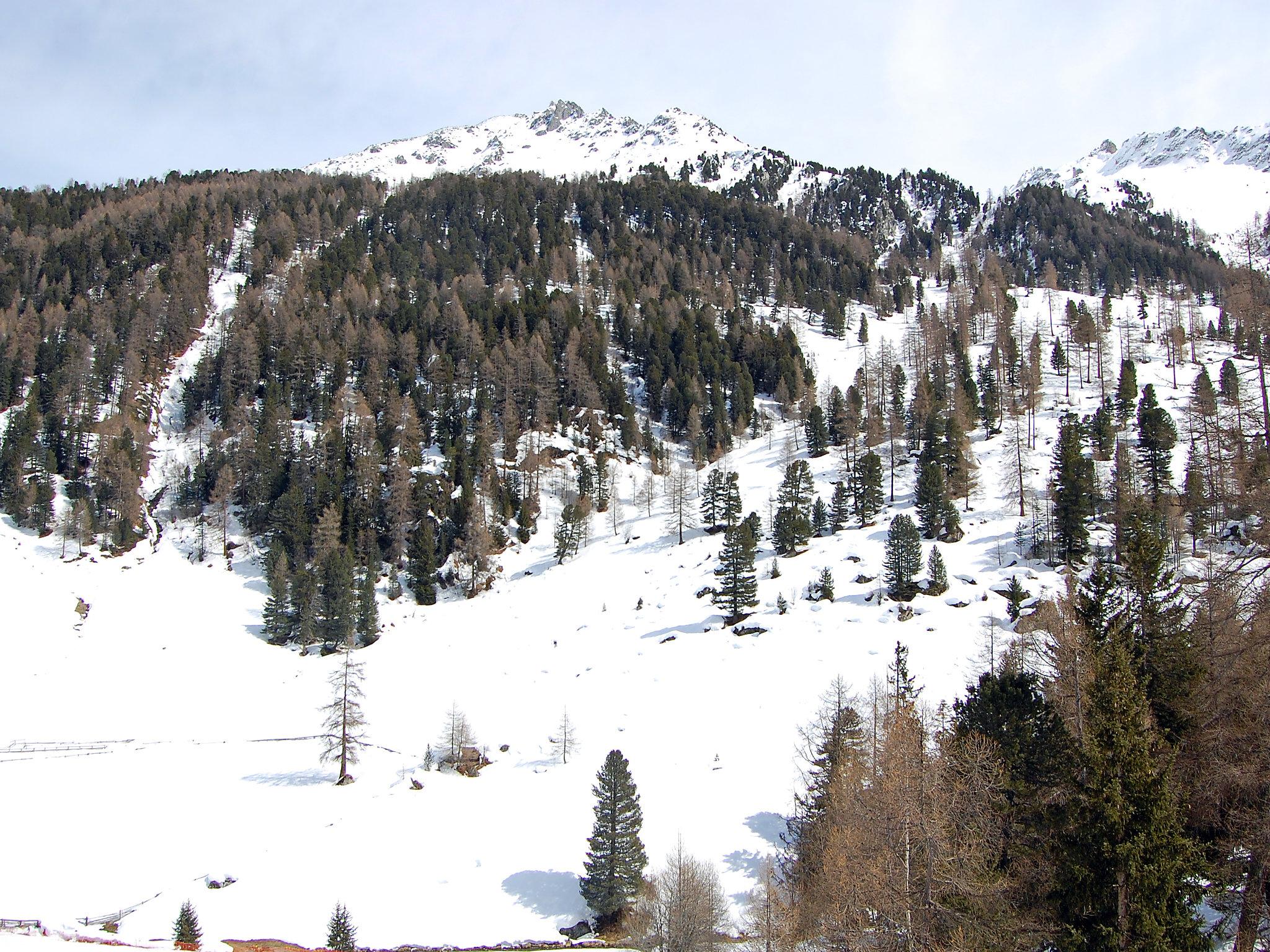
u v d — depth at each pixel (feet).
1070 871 73.67
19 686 292.61
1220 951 81.35
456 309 647.15
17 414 455.22
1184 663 84.69
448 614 395.96
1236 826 79.15
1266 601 73.46
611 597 378.12
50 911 167.43
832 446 525.75
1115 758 73.61
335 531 419.13
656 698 274.98
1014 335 635.25
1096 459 389.60
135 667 326.44
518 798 219.20
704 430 562.66
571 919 170.19
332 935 157.79
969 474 403.54
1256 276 131.44
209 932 163.73
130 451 452.76
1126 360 522.06
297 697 313.12
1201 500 89.97
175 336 597.93
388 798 223.92
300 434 500.33
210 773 243.60
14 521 410.52
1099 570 100.17
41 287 639.35
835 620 301.84
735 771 217.36
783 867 141.69
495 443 525.75
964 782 88.33
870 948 81.00
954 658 256.11
